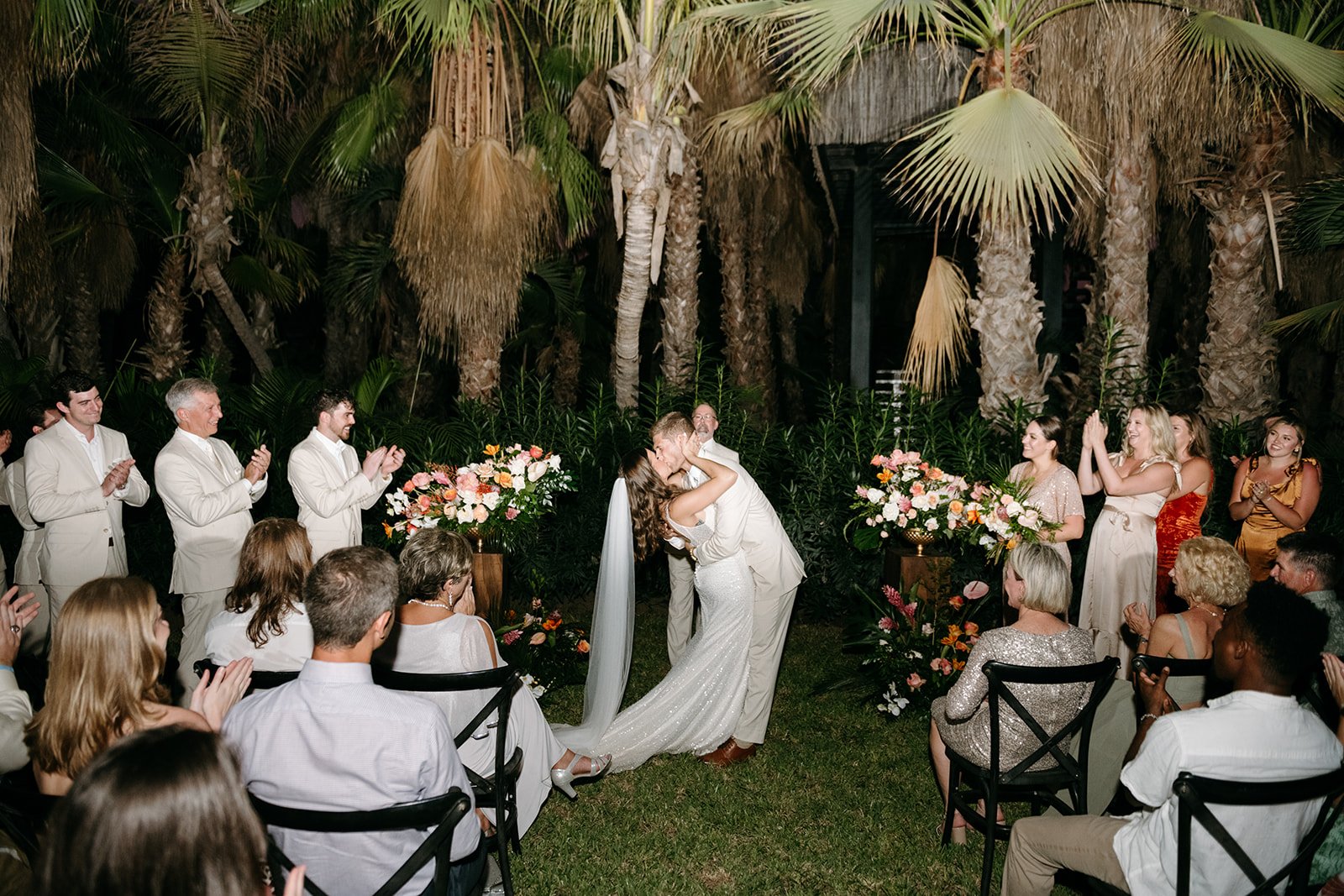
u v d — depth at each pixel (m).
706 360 7.67
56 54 5.49
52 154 8.28
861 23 5.45
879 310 15.02
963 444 5.98
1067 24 5.86
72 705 2.04
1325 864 2.36
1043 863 2.70
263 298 10.67
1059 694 2.99
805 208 12.39
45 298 9.02
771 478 6.89
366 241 10.34
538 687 4.71
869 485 6.16
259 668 3.00
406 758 2.05
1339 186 6.27
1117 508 4.48
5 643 2.36
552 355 12.71
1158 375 6.56
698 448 4.32
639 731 4.20
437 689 2.81
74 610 2.06
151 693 2.14
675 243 9.08
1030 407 6.31
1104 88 6.01
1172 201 7.50
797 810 3.81
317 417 4.67
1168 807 2.32
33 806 1.97
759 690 4.25
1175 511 4.48
